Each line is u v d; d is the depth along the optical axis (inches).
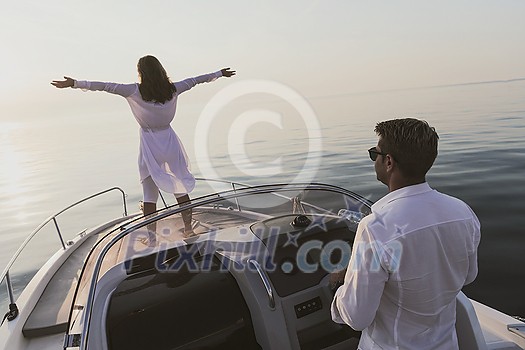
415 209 48.1
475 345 64.4
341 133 1154.0
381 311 52.6
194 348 73.0
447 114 1331.2
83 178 891.4
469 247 50.4
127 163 1080.8
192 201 93.0
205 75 130.1
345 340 76.9
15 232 484.7
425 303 49.6
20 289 248.4
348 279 51.4
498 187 384.2
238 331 76.5
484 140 696.4
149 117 121.1
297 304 75.3
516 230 266.1
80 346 65.7
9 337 97.1
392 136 49.6
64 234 425.1
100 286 76.8
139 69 119.4
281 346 74.1
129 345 70.8
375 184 476.1
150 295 77.5
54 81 110.6
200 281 80.4
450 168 494.0
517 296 189.3
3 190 806.5
